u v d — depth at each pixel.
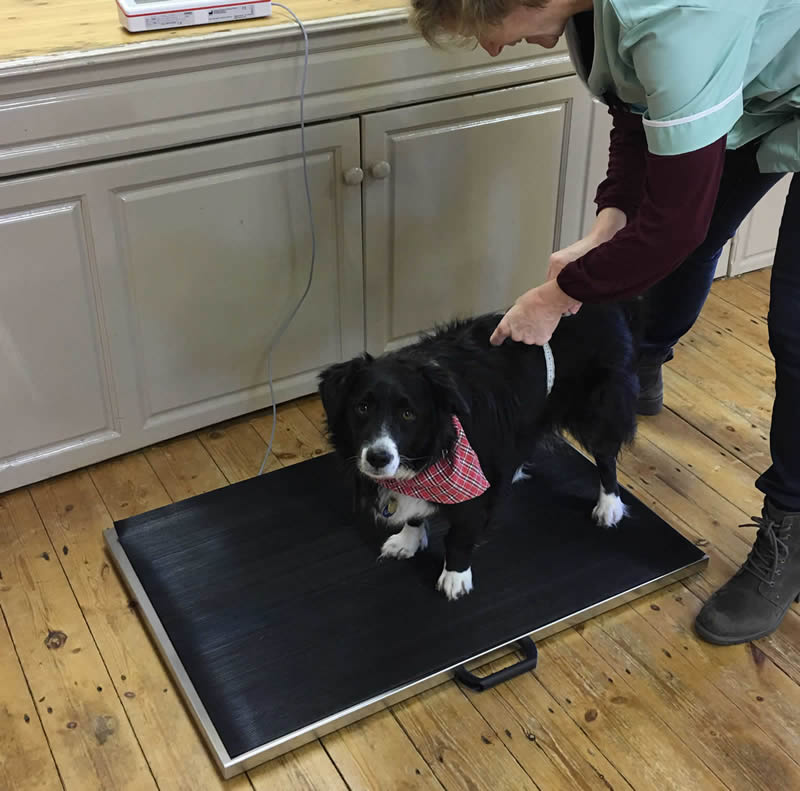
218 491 2.04
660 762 1.50
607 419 1.80
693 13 1.13
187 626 1.70
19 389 1.95
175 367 2.13
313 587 1.79
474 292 2.51
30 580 1.85
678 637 1.73
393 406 1.53
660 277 1.37
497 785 1.46
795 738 1.54
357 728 1.56
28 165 1.73
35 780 1.47
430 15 1.29
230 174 1.96
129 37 1.76
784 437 1.63
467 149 2.24
